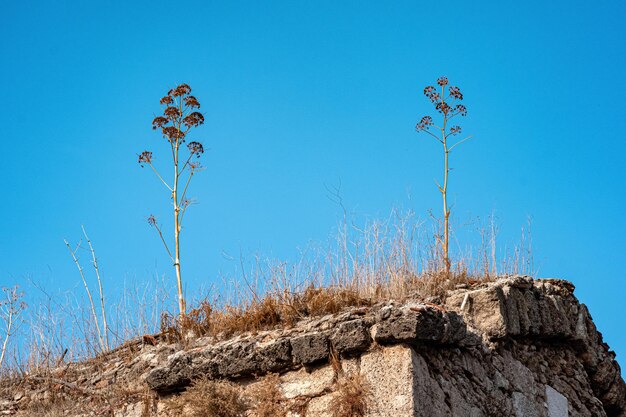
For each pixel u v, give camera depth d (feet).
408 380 30.45
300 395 32.24
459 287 37.45
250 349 33.60
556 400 37.24
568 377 38.83
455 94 43.04
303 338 32.65
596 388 40.63
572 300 40.09
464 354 33.81
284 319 35.06
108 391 37.11
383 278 37.01
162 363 36.27
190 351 34.99
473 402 33.17
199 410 32.73
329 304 34.65
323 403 31.65
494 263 39.34
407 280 37.58
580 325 39.70
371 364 31.35
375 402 30.78
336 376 31.91
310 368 32.58
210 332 36.94
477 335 35.06
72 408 37.22
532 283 38.47
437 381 31.86
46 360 40.16
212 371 34.04
